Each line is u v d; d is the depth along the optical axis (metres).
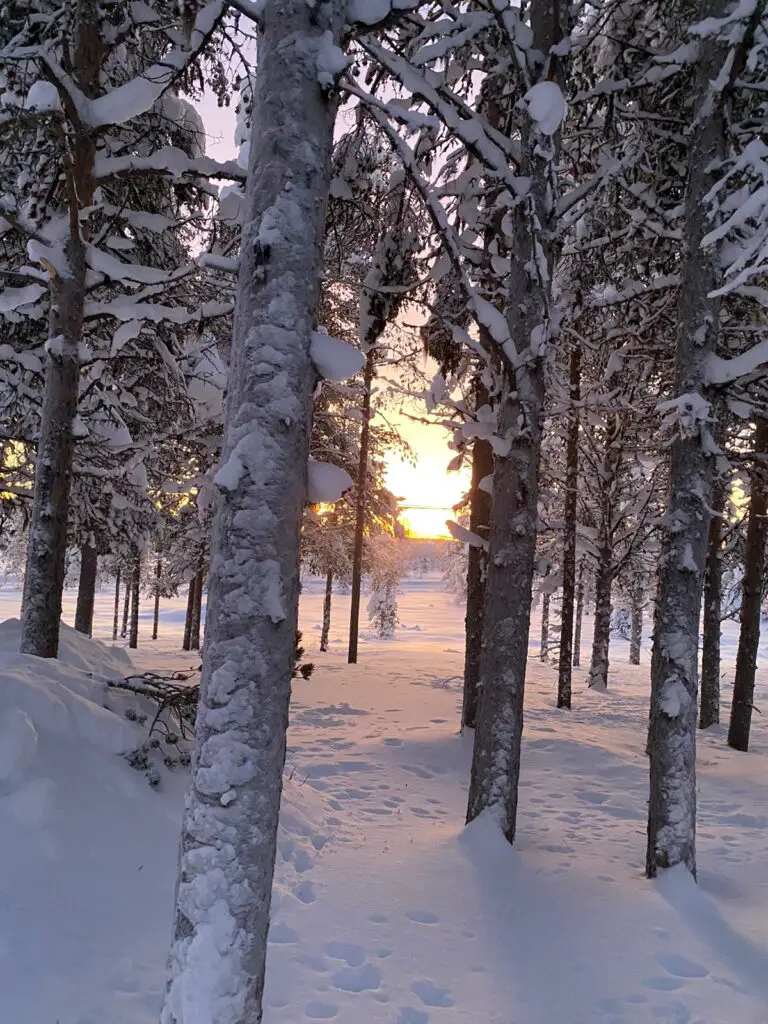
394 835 6.50
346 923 4.72
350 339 14.91
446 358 8.15
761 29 5.53
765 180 4.17
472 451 10.95
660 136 7.12
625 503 17.48
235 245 7.60
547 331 6.16
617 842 6.86
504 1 4.98
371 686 15.52
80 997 3.37
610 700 16.88
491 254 7.40
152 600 62.69
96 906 3.95
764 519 12.38
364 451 20.61
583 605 26.64
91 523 12.46
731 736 12.41
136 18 6.83
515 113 6.64
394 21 3.15
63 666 5.90
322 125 2.88
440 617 61.25
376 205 6.73
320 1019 3.68
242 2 2.94
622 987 4.25
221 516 2.76
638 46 6.81
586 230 8.49
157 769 5.27
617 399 10.91
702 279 6.22
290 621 2.78
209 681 2.69
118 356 9.01
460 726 11.23
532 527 6.40
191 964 2.50
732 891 5.78
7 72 5.66
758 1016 3.99
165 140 8.23
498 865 5.77
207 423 9.95
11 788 4.30
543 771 9.53
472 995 4.05
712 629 14.90
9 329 9.01
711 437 6.13
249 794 2.62
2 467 9.97
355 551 20.86
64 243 6.60
